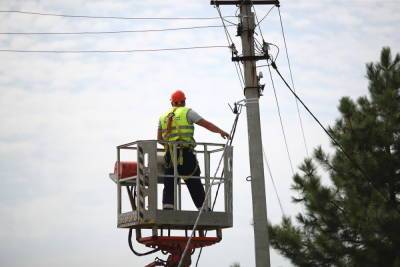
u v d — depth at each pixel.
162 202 34.03
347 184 52.38
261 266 36.59
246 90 37.59
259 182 37.12
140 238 35.09
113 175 35.94
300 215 52.97
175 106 34.91
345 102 52.44
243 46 38.09
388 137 51.88
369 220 49.03
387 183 52.25
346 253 50.47
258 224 36.91
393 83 53.41
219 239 35.44
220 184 34.94
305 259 51.16
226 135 34.22
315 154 52.94
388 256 49.28
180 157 33.91
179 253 35.47
